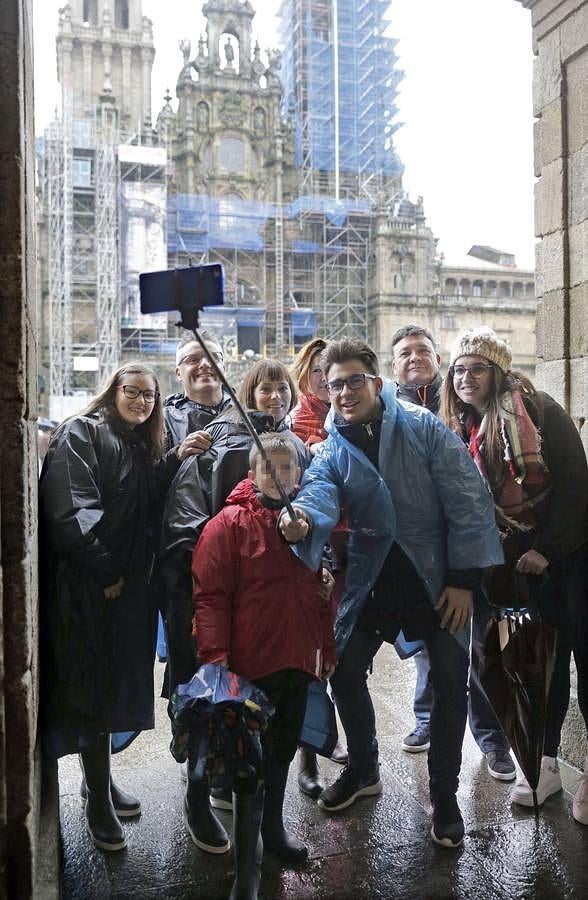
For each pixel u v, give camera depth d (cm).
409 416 284
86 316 3700
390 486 280
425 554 283
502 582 301
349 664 295
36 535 244
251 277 4122
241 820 239
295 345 4228
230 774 224
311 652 254
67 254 3612
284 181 4294
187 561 266
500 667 290
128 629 286
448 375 328
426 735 366
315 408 374
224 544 251
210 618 245
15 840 192
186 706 229
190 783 277
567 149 371
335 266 4244
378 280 4209
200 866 272
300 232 4209
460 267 4506
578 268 363
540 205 388
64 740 256
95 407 287
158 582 298
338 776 325
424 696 368
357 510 283
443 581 285
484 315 4334
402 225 4256
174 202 3959
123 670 285
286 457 257
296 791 328
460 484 276
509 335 4369
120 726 282
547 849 280
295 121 4403
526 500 299
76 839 290
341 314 4272
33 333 237
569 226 370
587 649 312
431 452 280
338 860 275
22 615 192
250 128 4150
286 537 248
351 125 4428
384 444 278
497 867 270
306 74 4403
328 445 288
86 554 252
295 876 266
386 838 289
